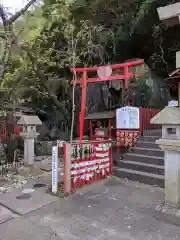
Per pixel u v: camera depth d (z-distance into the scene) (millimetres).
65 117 11500
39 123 7051
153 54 10023
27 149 6980
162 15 3811
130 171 5531
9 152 7879
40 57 8703
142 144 6500
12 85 9398
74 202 4047
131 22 8852
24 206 3867
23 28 7648
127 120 7070
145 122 7172
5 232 3008
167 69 10547
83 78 7145
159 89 11203
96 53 9016
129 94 8203
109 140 5805
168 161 3652
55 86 11555
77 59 7078
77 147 4809
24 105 12594
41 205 3910
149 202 4020
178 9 3607
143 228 3094
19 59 9164
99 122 8531
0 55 7145
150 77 10180
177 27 8250
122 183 5180
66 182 4465
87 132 10820
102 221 3305
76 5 9016
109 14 9266
